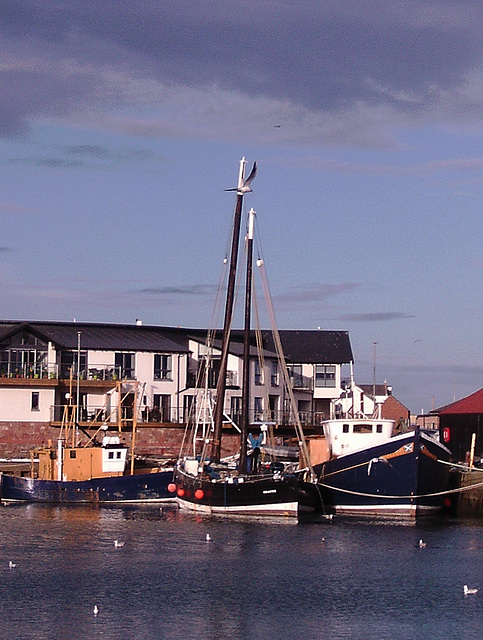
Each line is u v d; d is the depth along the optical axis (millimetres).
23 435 100938
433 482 72625
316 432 115750
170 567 54000
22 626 43281
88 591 48781
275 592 49000
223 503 72312
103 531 65125
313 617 45094
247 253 75125
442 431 94688
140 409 105750
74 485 80750
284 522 69500
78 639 41750
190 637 42219
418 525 69000
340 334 135125
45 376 102812
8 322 113750
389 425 77562
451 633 43125
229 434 106062
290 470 77125
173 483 78875
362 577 52188
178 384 109500
